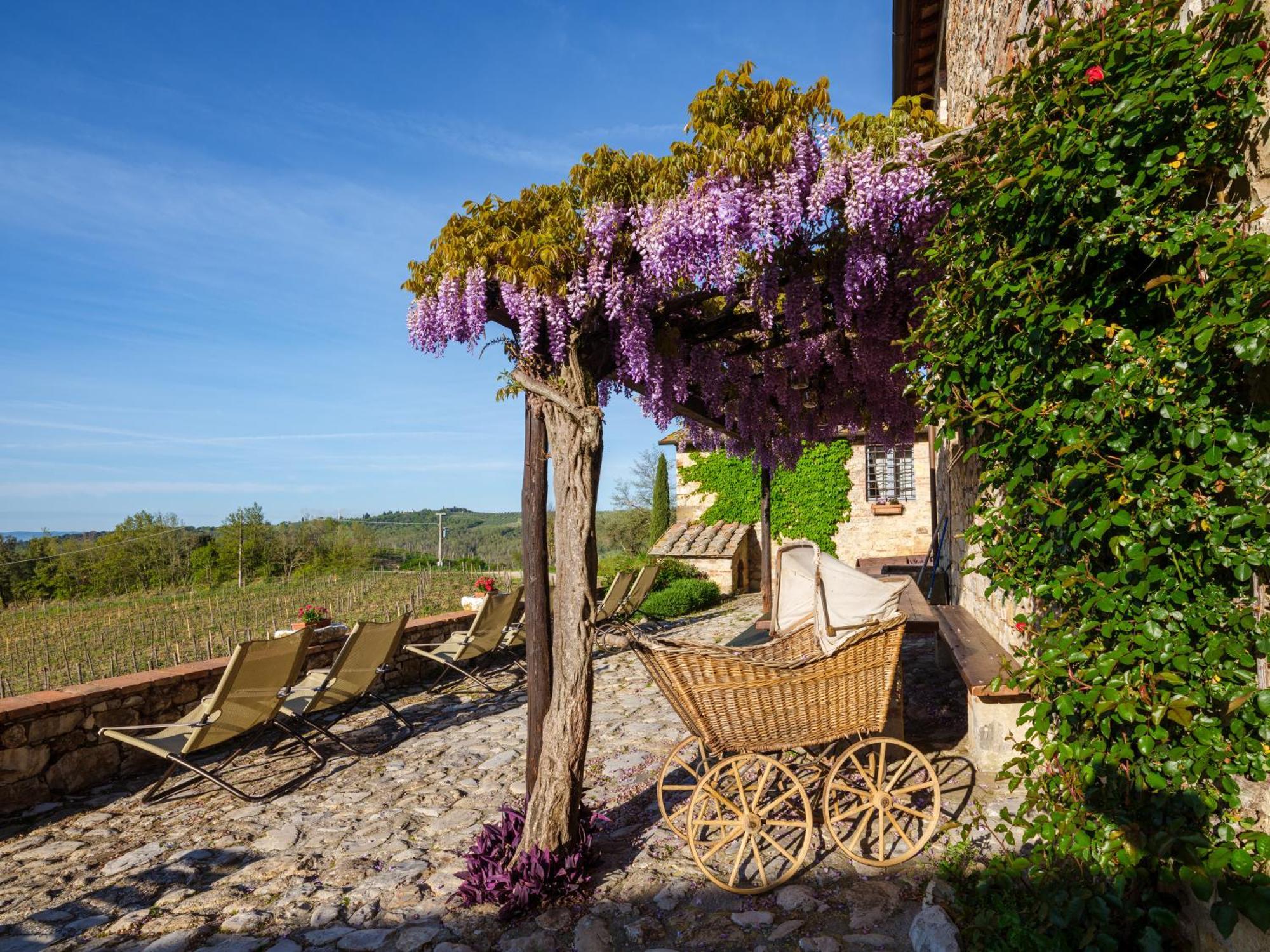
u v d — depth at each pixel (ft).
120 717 18.35
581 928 9.96
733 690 10.98
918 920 9.07
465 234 12.34
